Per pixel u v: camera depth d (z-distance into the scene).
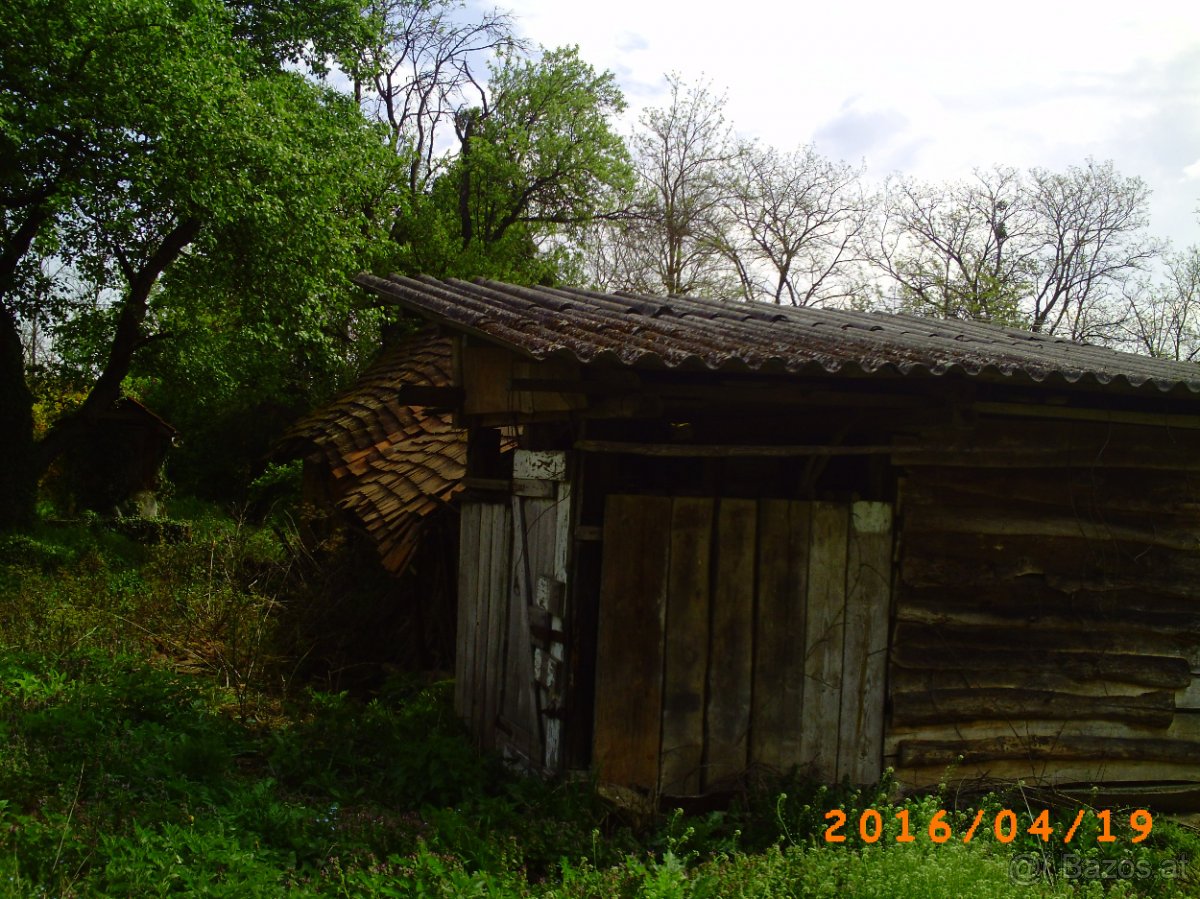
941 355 5.07
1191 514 5.80
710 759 5.17
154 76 14.43
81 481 22.28
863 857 4.10
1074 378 4.72
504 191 29.28
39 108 13.66
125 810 4.33
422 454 10.30
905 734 5.40
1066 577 5.60
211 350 19.39
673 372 4.99
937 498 5.42
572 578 5.34
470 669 6.84
